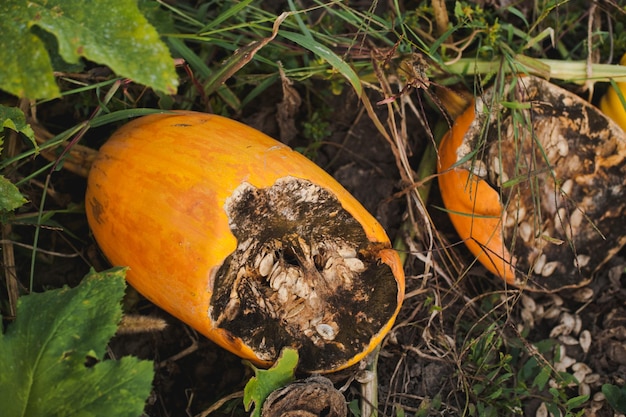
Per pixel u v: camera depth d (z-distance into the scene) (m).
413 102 0.98
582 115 0.90
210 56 0.96
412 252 0.89
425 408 0.89
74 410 0.70
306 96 0.99
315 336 0.79
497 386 0.90
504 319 0.95
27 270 0.92
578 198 0.92
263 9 1.00
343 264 0.80
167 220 0.73
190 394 0.90
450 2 1.00
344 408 0.82
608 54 1.01
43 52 0.67
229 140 0.76
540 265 0.92
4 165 0.82
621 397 0.90
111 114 0.83
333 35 0.94
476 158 0.88
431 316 0.92
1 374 0.71
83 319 0.72
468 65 0.93
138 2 0.85
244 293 0.77
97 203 0.77
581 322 0.95
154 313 0.92
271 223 0.77
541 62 0.92
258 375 0.77
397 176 0.99
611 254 0.93
